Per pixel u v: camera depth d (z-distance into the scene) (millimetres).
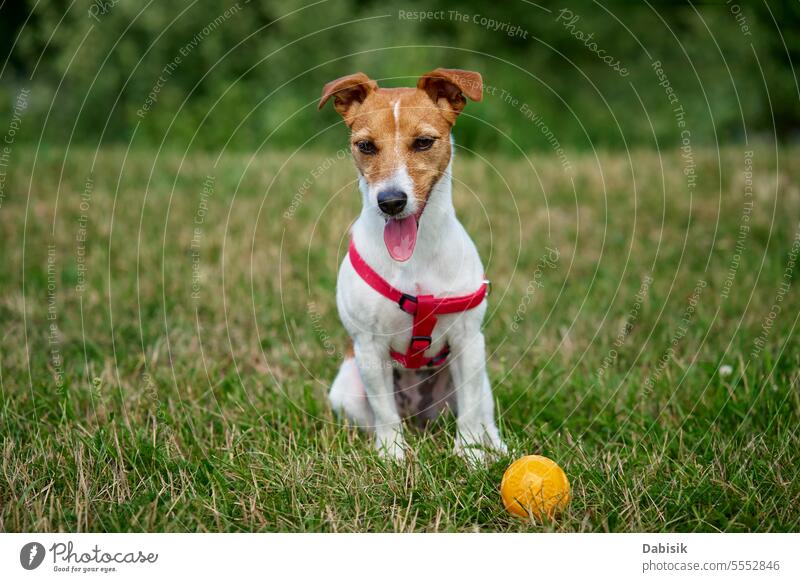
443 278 3564
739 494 3229
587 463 3455
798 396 3945
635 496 3215
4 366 4559
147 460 3578
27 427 3871
